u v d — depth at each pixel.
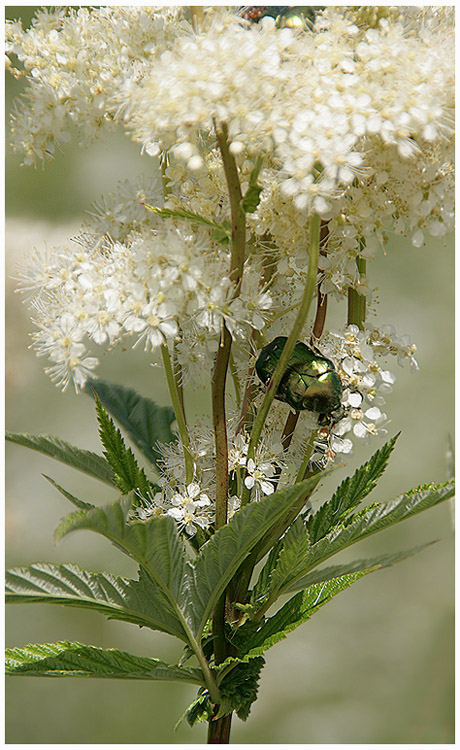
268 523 0.54
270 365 0.55
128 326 0.54
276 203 0.55
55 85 0.56
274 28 0.54
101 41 0.56
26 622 0.94
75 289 0.55
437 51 0.54
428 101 0.54
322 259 0.55
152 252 0.54
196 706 0.56
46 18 0.56
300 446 0.56
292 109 0.53
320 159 0.53
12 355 0.91
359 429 0.55
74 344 0.54
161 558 0.54
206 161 0.55
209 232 0.55
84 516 0.52
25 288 0.56
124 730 0.94
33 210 0.94
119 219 0.56
